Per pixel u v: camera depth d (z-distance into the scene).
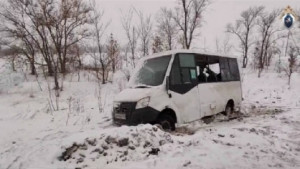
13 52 24.75
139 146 4.92
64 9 25.31
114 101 6.80
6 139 6.93
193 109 7.39
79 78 25.86
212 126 7.55
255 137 5.86
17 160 4.65
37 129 7.98
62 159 4.44
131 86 7.18
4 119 9.83
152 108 6.23
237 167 4.20
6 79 20.95
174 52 7.18
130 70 23.38
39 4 23.30
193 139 5.60
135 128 5.34
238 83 9.92
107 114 9.91
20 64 25.12
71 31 27.47
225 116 8.98
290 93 16.61
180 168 4.10
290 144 5.50
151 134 5.29
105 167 4.26
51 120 9.25
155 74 7.03
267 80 24.22
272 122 7.77
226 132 6.30
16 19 23.91
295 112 9.41
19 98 16.78
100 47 24.61
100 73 23.83
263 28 41.78
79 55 30.80
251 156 4.69
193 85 7.50
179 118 6.89
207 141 5.49
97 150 4.63
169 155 4.67
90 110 11.02
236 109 9.67
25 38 24.39
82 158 4.45
